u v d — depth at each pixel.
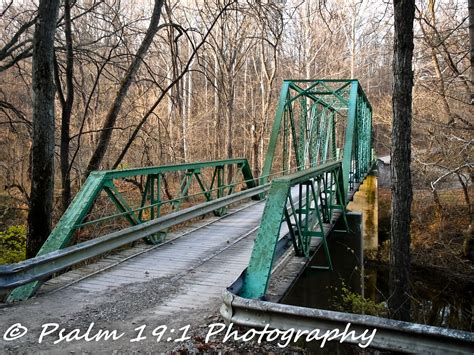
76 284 6.06
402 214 8.14
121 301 5.40
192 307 5.21
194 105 28.22
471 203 21.17
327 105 21.05
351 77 33.78
